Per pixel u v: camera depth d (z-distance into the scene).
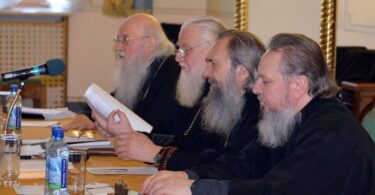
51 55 8.08
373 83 3.90
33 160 3.09
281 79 2.57
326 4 4.23
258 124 2.89
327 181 2.37
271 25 4.84
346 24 4.12
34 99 7.66
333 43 4.18
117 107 3.51
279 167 2.40
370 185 2.44
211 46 3.68
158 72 4.27
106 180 2.79
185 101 3.73
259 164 2.80
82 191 2.50
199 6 8.34
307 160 2.37
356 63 3.97
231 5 6.67
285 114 2.60
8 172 2.69
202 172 2.79
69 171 2.48
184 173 2.76
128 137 3.23
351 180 2.40
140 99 4.36
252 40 3.24
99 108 3.49
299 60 2.55
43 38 8.02
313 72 2.55
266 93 2.60
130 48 4.36
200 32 3.70
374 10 3.97
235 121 3.21
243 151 2.88
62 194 2.41
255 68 3.19
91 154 3.29
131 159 3.20
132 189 2.64
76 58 8.20
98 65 8.26
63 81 8.10
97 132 3.97
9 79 3.29
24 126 4.09
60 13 7.96
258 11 4.93
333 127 2.44
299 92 2.57
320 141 2.40
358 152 2.42
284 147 2.67
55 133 2.42
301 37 2.60
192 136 3.49
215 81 3.25
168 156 3.15
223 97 3.23
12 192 2.54
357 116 3.89
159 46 4.37
